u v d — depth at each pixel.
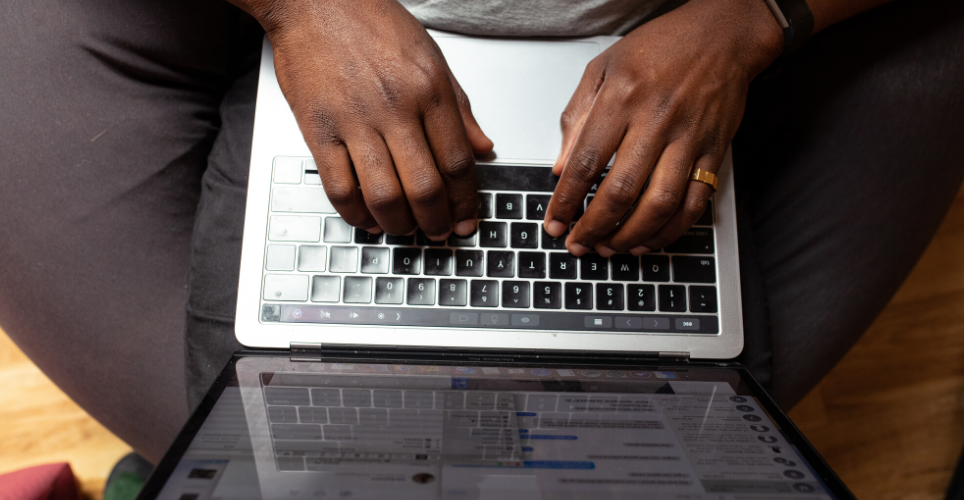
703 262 0.49
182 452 0.33
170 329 0.56
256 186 0.48
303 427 0.36
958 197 0.96
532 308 0.47
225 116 0.56
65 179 0.53
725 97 0.45
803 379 0.58
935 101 0.56
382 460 0.34
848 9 0.50
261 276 0.47
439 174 0.42
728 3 0.47
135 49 0.53
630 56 0.45
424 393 0.40
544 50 0.52
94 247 0.54
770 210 0.60
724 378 0.43
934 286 0.94
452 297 0.47
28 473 0.73
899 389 0.90
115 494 0.79
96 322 0.54
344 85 0.41
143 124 0.55
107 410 0.57
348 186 0.42
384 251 0.47
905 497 0.87
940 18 0.57
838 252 0.57
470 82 0.51
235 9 0.58
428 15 0.51
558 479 0.34
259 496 0.32
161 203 0.56
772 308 0.58
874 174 0.57
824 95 0.58
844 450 0.88
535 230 0.48
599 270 0.48
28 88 0.52
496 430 0.37
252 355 0.44
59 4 0.51
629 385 0.42
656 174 0.44
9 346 0.87
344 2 0.41
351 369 0.43
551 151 0.49
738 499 0.33
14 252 0.53
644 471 0.35
